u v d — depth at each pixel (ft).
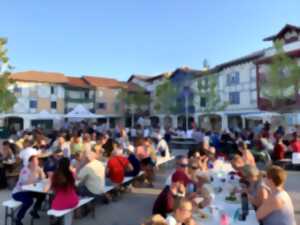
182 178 20.66
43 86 144.46
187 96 126.62
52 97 147.02
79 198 21.61
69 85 151.02
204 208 15.78
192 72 134.00
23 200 20.24
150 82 168.66
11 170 31.99
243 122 108.68
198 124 130.21
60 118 133.49
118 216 22.90
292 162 40.52
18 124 139.03
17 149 37.35
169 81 137.80
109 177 26.66
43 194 21.94
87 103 157.99
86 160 25.34
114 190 27.99
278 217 12.58
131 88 168.96
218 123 125.08
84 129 68.74
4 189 31.07
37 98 142.41
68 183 18.98
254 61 100.94
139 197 28.60
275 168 13.25
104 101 163.12
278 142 43.24
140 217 22.66
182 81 136.05
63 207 18.57
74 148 36.27
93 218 22.34
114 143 36.45
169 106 136.46
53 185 18.93
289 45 94.07
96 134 54.65
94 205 22.89
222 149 49.83
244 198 15.48
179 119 144.25
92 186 22.16
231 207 16.21
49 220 21.68
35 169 22.57
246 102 110.22
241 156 27.76
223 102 116.06
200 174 22.68
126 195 29.32
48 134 71.56
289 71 76.48
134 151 35.27
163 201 16.94
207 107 118.01
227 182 22.38
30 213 22.33
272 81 79.05
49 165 27.73
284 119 83.71
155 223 12.09
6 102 87.61
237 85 114.52
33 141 40.24
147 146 36.37
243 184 20.11
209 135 59.52
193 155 27.89
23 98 138.21
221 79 121.80
